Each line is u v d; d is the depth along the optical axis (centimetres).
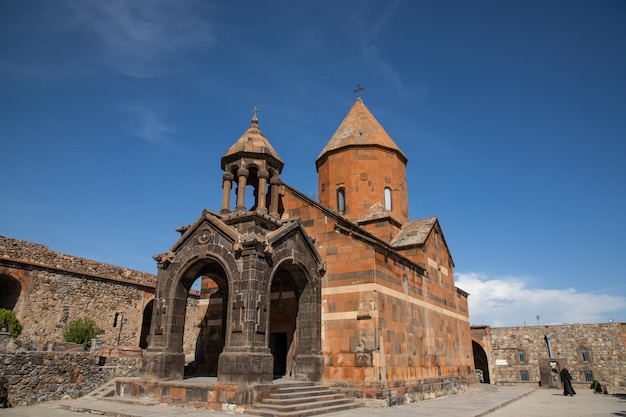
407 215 3012
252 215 1841
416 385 2011
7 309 2344
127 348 2255
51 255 2638
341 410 1548
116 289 2994
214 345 2247
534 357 4416
